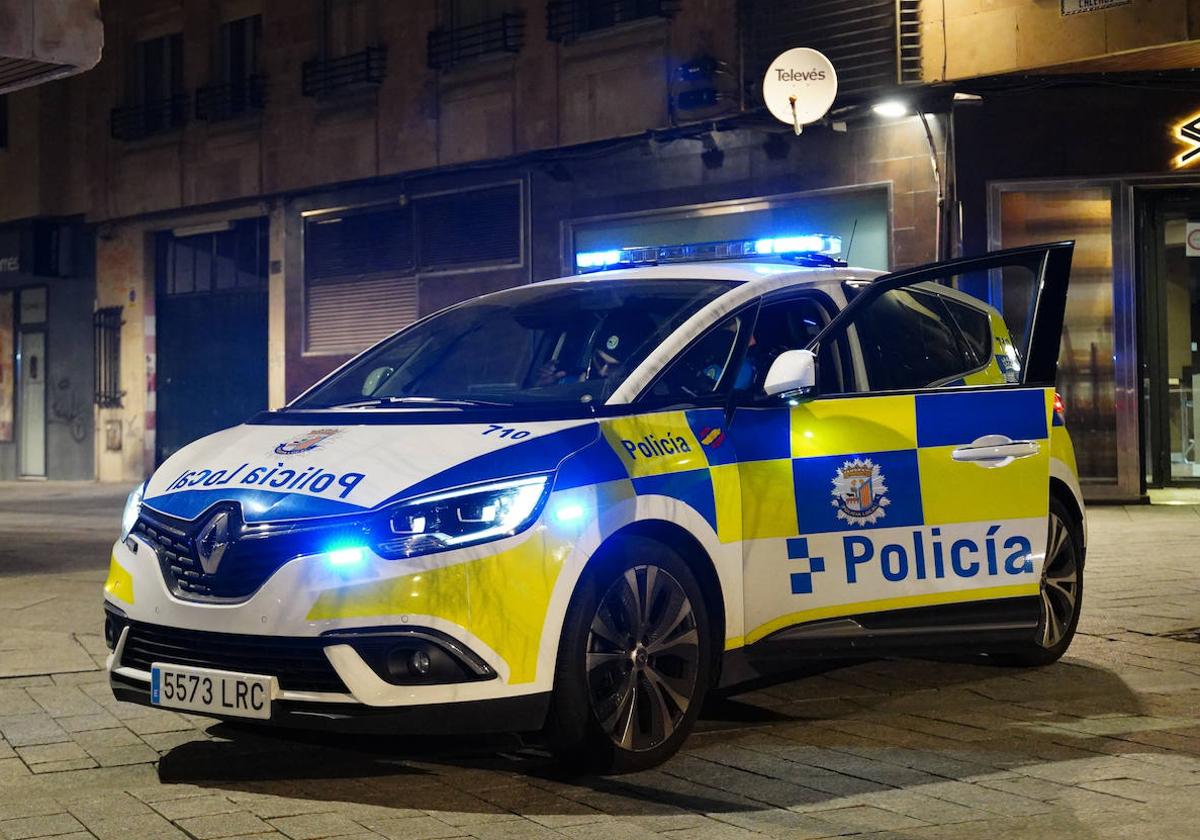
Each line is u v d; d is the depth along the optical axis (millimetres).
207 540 4414
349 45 19953
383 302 19734
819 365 5336
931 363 5762
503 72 17969
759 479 4945
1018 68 13719
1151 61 13453
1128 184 14172
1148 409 14602
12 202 24609
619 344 5148
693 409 4902
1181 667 6242
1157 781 4461
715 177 16094
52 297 25047
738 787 4441
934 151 14445
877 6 14500
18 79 11766
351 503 4273
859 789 4414
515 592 4242
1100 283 14281
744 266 5738
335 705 4215
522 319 5562
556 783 4512
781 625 5004
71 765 4844
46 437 25203
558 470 4398
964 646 5480
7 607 8359
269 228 21469
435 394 5289
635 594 4539
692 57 16047
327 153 20219
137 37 23375
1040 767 4656
